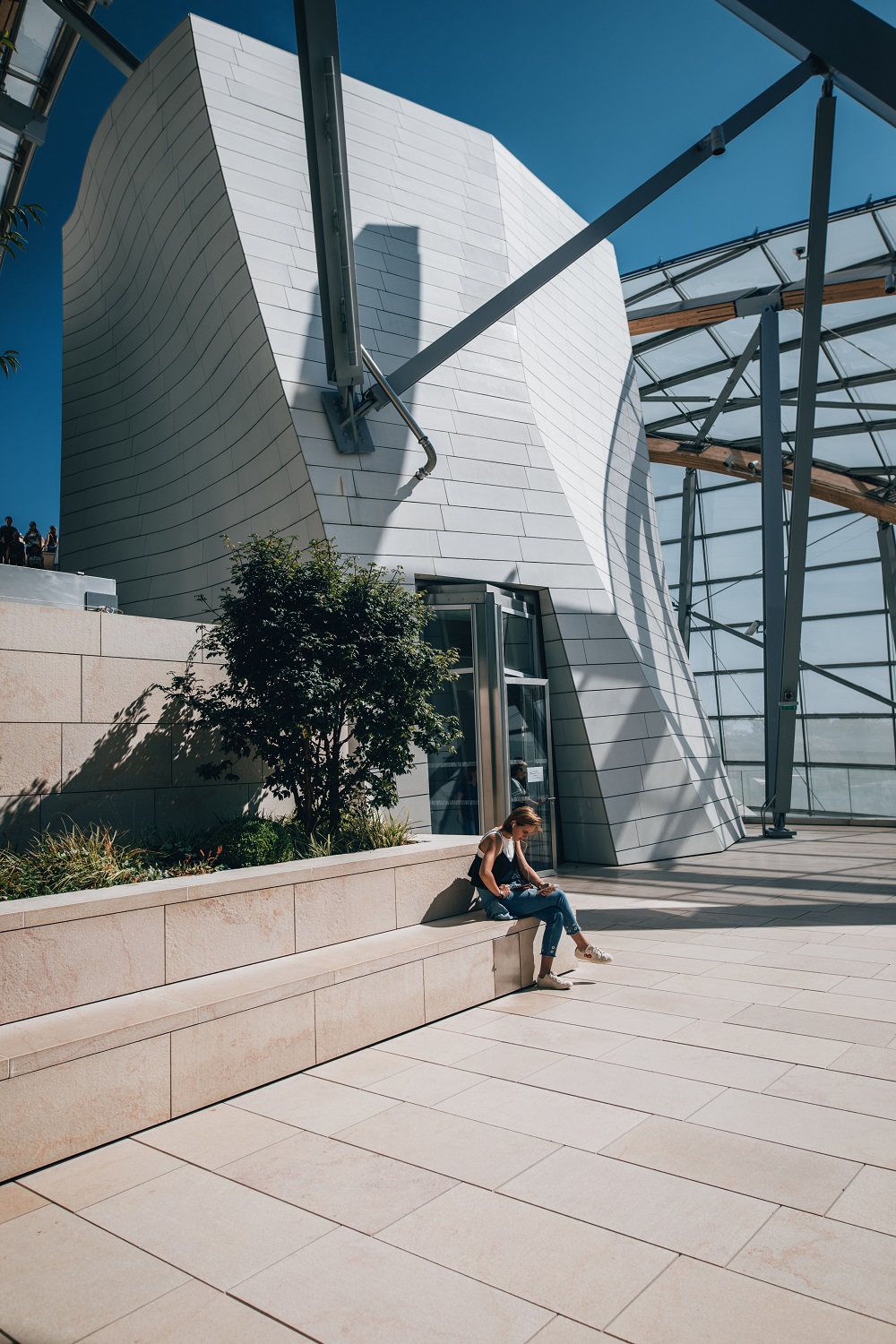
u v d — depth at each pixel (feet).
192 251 52.75
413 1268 11.21
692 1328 9.81
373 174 55.11
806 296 50.72
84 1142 14.97
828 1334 9.63
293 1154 14.73
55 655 26.32
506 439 53.11
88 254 68.69
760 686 115.85
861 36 30.40
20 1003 16.01
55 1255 11.76
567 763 51.85
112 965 17.49
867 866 48.96
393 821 29.43
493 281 57.67
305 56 36.14
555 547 52.65
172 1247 11.89
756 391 92.63
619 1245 11.59
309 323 47.93
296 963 20.48
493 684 45.83
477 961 23.91
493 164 62.08
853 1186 13.00
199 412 54.24
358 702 27.94
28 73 47.19
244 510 50.08
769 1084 17.17
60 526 65.72
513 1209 12.65
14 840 24.84
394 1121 16.01
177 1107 16.40
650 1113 15.99
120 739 27.68
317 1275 11.11
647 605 63.98
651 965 27.66
